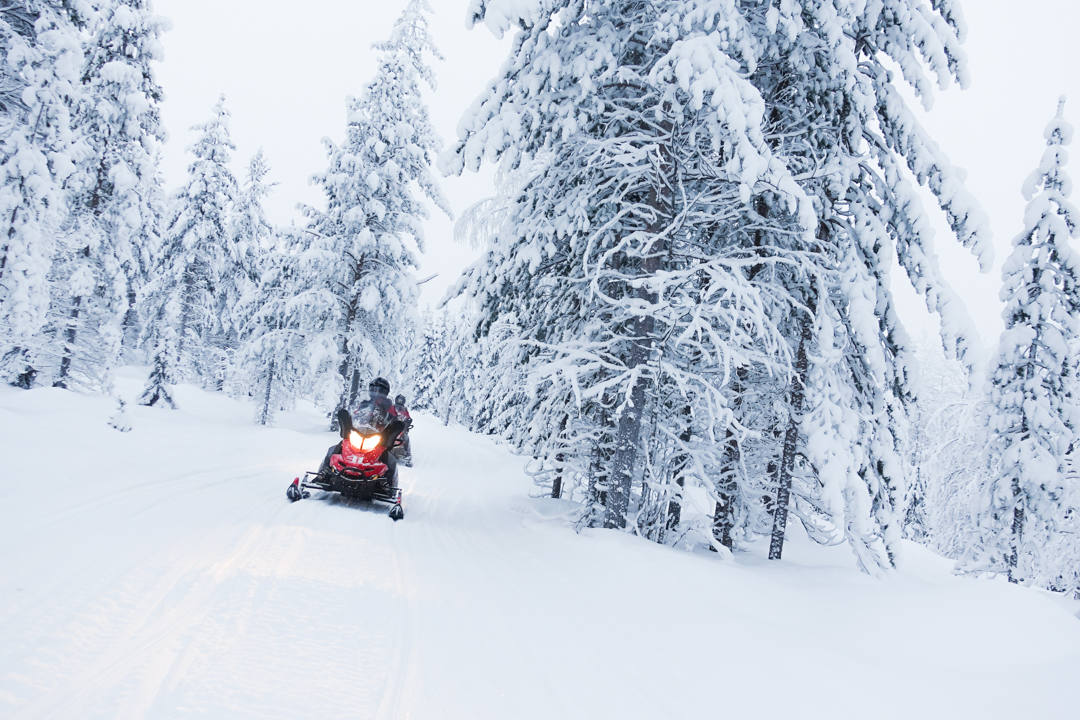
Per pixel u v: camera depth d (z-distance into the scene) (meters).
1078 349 18.83
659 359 8.20
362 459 8.74
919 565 13.36
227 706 2.86
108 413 13.58
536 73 8.21
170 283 28.02
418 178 25.89
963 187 8.55
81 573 4.18
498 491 13.85
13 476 6.40
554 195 9.41
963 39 8.87
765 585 7.03
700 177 8.78
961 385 31.16
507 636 4.49
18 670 2.84
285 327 25.58
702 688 4.07
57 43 13.65
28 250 14.52
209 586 4.37
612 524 8.73
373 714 3.04
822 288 8.60
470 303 10.11
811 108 9.35
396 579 5.43
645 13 8.41
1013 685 4.71
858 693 4.26
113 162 21.52
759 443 10.26
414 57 25.55
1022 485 16.36
